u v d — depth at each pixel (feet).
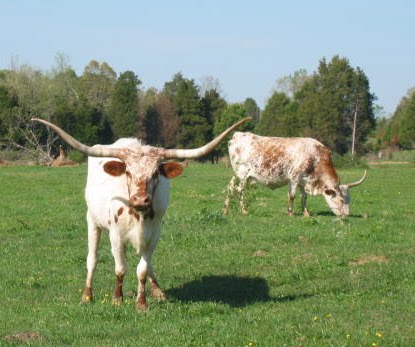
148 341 27.89
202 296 36.45
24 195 91.97
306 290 37.37
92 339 28.55
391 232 55.26
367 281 38.65
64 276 41.16
